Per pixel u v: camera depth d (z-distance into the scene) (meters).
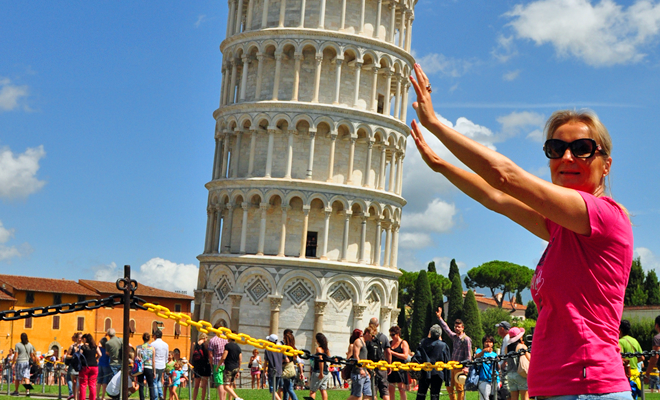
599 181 5.14
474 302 110.62
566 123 5.15
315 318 71.12
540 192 4.21
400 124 76.94
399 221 78.38
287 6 74.81
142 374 30.56
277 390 28.25
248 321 71.62
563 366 4.51
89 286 119.19
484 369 23.00
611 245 4.46
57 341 111.56
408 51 80.38
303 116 72.81
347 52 74.62
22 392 40.38
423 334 108.69
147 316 120.94
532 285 4.88
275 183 72.25
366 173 74.94
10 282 109.75
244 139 75.81
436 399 23.17
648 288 103.75
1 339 105.69
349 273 72.62
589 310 4.50
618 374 4.45
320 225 73.56
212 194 76.69
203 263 75.94
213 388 47.38
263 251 72.69
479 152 4.20
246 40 75.75
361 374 23.70
